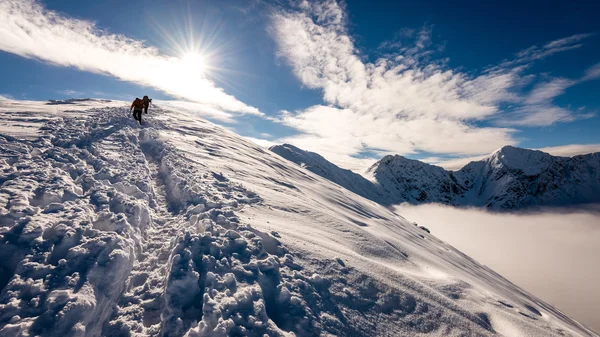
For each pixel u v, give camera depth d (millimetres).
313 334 4789
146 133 16656
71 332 3895
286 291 5383
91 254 5055
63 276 4566
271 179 16031
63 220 5797
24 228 5250
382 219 21750
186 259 5469
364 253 8852
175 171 11359
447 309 6703
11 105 17312
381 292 6484
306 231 8656
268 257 6164
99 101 27406
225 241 6273
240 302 4773
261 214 8961
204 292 4887
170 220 8250
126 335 4512
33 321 3844
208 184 10523
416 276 8250
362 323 5457
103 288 4750
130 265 5641
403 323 5844
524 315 8188
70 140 11461
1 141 9195
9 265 4688
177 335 4332
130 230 6395
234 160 17312
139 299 5180
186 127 23344
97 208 6898
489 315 7242
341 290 6078
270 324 4598
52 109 17875
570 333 7863
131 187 8609
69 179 8023
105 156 10969
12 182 6852
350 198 25062
